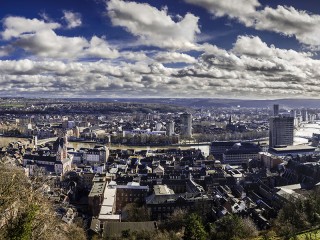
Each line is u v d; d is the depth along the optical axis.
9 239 137.25
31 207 156.50
